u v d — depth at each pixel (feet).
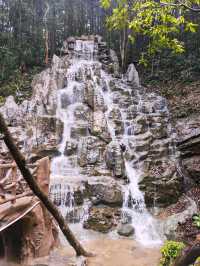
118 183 32.30
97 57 54.85
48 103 39.73
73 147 35.76
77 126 37.73
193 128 38.40
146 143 36.81
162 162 35.37
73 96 41.93
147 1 16.15
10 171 20.71
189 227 27.53
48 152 35.55
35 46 57.93
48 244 22.97
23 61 55.06
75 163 34.68
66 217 29.25
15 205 19.76
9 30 58.49
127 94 44.88
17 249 21.89
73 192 30.04
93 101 40.14
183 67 50.49
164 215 30.81
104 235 27.71
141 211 31.19
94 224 28.55
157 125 39.47
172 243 20.62
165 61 52.49
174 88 47.98
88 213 29.60
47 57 55.21
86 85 41.42
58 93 42.01
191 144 36.70
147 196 31.96
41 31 59.11
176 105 43.68
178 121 40.91
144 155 35.68
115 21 18.47
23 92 49.49
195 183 35.27
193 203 31.94
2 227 18.38
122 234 27.73
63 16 62.80
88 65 50.78
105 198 30.37
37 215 22.00
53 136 36.96
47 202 16.07
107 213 29.53
